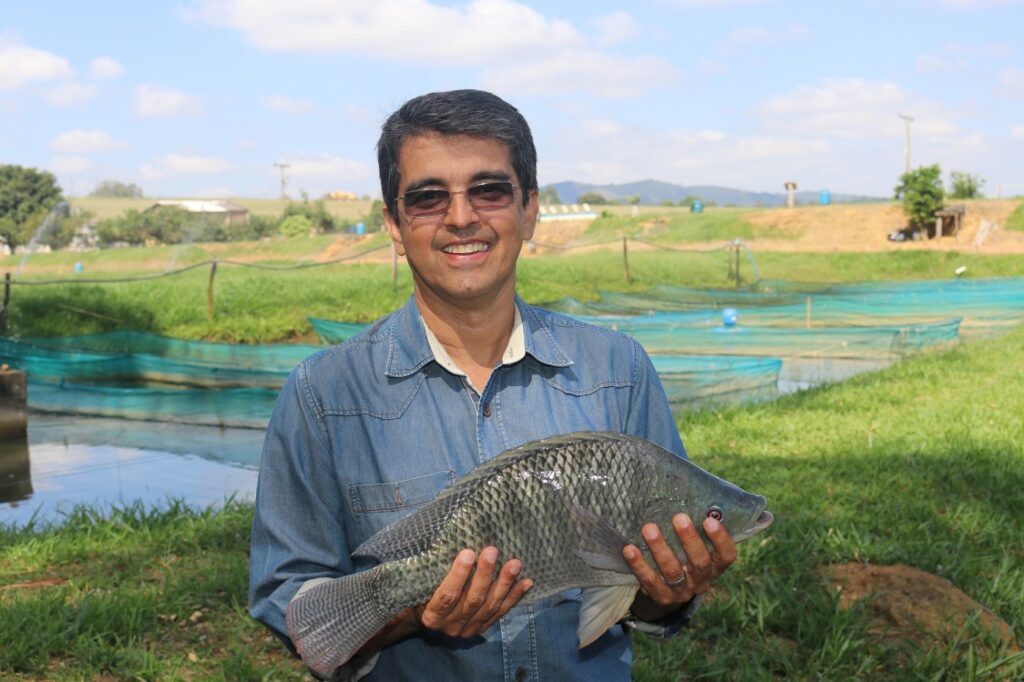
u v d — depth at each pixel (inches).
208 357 700.7
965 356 618.8
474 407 88.7
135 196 5482.3
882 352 709.3
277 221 3378.4
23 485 387.9
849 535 242.8
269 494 88.7
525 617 85.9
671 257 1620.3
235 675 177.9
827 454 347.9
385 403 88.0
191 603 211.0
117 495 370.0
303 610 81.4
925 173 1779.0
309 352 668.7
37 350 696.4
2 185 3189.0
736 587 212.5
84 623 195.6
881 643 185.2
